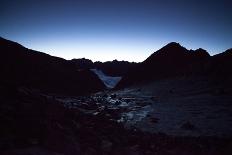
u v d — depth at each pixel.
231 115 23.88
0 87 13.24
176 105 32.41
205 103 30.97
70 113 15.23
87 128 13.92
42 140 9.84
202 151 14.11
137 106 34.53
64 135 10.80
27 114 11.28
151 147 14.14
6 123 9.94
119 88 71.44
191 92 40.88
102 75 105.75
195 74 57.16
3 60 49.38
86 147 11.37
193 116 25.20
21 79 46.94
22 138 9.38
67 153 9.91
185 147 14.77
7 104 11.57
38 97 14.34
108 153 11.77
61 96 47.84
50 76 58.50
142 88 58.09
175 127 21.27
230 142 15.51
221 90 36.38
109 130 15.63
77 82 65.88
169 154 13.42
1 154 7.70
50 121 11.65
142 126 22.19
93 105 34.44
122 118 26.28
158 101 38.00
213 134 18.34
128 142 14.54
